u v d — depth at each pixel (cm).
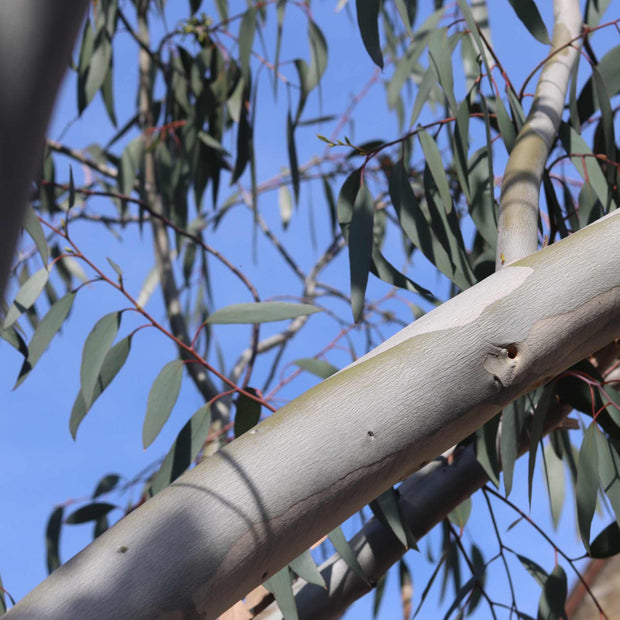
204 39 364
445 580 268
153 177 409
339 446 103
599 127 242
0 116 54
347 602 198
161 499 100
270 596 200
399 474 108
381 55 179
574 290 112
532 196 157
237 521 98
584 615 217
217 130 356
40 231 196
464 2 198
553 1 227
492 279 115
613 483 187
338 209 185
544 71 205
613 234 116
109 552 95
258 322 201
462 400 108
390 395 106
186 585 95
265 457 102
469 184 214
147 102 402
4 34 54
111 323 208
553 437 260
